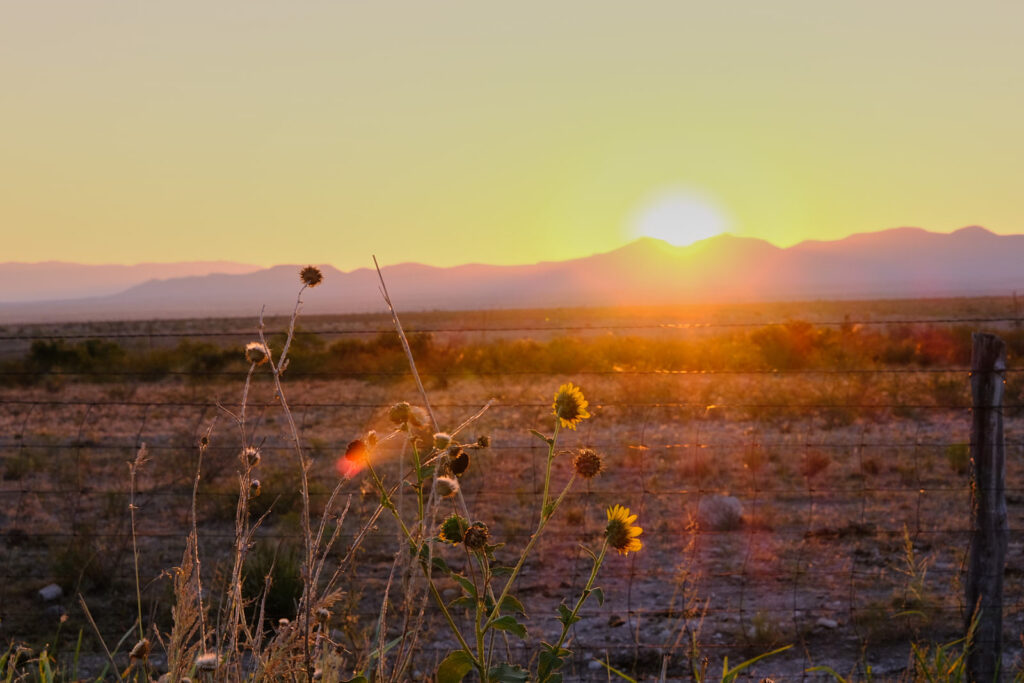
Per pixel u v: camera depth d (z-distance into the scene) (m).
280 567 6.86
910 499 10.40
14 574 8.01
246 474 2.37
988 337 4.90
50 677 3.24
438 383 23.12
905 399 18.23
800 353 28.62
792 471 12.04
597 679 5.54
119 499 10.76
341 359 30.73
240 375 26.75
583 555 8.23
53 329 81.75
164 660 5.77
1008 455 13.04
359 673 2.68
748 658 5.97
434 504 2.23
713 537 8.91
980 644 4.87
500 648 5.59
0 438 16.83
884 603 6.80
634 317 91.12
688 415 16.61
